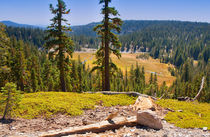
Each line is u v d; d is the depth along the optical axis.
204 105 14.29
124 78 92.44
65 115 10.16
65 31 19.34
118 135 6.81
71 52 19.67
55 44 18.80
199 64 168.62
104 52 20.06
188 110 11.63
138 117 8.02
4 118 8.86
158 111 10.75
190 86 56.19
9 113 9.18
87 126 7.54
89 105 12.07
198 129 7.87
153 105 10.51
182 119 9.36
